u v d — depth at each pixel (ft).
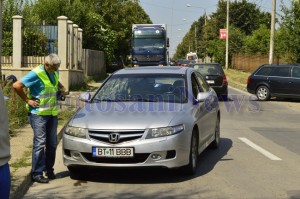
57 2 111.86
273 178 23.63
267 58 146.61
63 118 41.88
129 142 21.61
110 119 22.49
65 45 74.49
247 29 251.19
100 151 21.72
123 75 27.50
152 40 105.19
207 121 27.76
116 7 164.96
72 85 78.07
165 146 21.76
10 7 82.69
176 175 24.06
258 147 32.35
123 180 23.15
